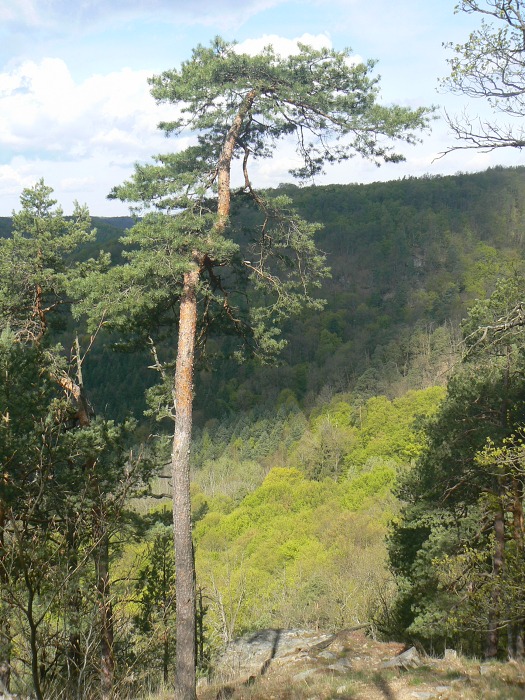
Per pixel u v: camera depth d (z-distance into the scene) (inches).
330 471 2962.6
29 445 380.8
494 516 631.2
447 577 684.1
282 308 494.9
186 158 457.1
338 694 352.2
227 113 442.0
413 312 4832.7
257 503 2586.1
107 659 362.0
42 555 227.0
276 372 4298.7
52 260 653.3
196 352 519.8
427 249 5374.0
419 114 430.3
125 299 430.3
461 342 428.8
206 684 467.2
